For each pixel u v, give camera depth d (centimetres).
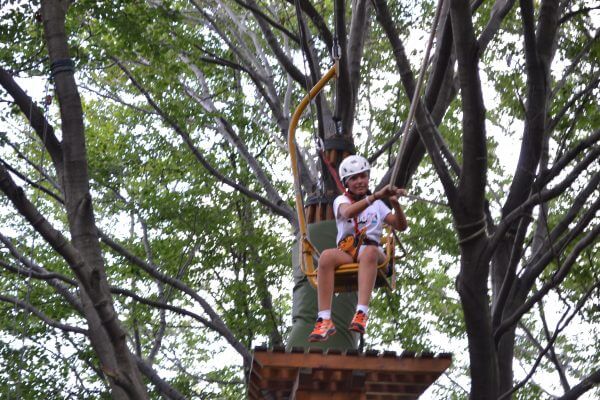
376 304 1986
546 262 1253
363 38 1582
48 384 1753
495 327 1205
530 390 1880
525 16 1154
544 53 1233
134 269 1852
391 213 854
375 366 805
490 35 1295
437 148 1035
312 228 1110
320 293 829
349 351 802
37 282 1841
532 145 1198
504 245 1346
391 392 849
